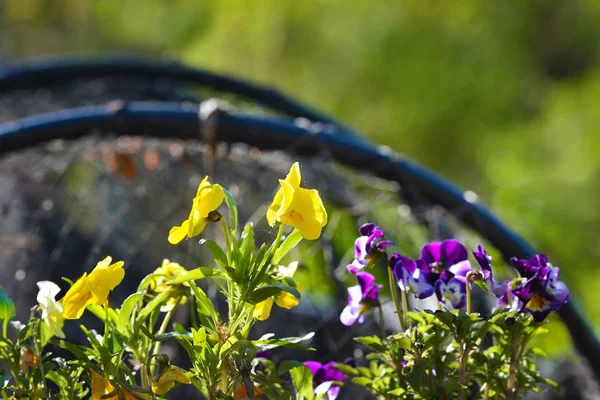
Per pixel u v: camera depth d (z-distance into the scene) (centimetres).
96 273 120
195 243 183
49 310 119
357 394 161
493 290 125
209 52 677
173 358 175
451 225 200
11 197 221
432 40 679
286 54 682
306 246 191
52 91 276
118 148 205
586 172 571
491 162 625
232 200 120
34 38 785
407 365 126
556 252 543
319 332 187
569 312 167
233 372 121
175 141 179
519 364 129
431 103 669
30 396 122
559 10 700
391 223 185
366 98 685
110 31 850
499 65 680
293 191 118
